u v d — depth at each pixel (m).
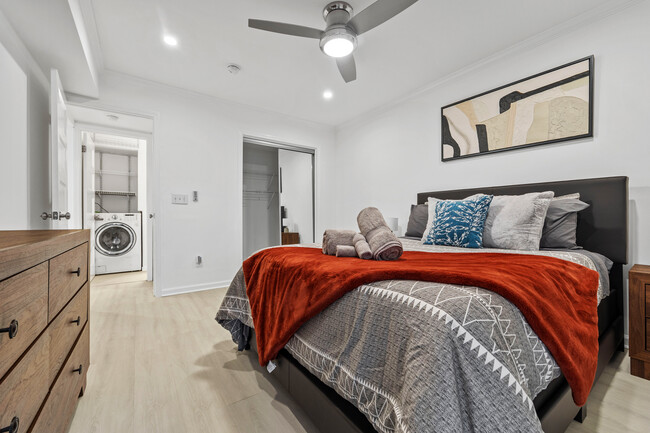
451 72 2.89
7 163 1.76
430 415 0.61
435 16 2.08
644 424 1.18
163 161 3.13
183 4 1.94
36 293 0.77
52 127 2.04
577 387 0.86
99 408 1.28
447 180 3.04
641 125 1.88
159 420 1.22
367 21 1.85
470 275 0.87
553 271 1.12
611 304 1.78
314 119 4.26
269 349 1.30
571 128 2.15
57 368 0.94
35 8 1.63
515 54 2.47
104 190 5.05
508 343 0.73
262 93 3.36
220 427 1.18
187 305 2.79
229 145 3.58
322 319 1.10
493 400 0.64
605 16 2.01
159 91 3.11
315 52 2.52
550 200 1.98
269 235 4.14
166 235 3.14
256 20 1.81
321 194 4.48
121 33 2.23
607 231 1.93
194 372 1.60
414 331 0.73
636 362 1.57
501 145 2.56
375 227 1.52
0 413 0.57
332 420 0.99
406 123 3.49
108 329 2.20
